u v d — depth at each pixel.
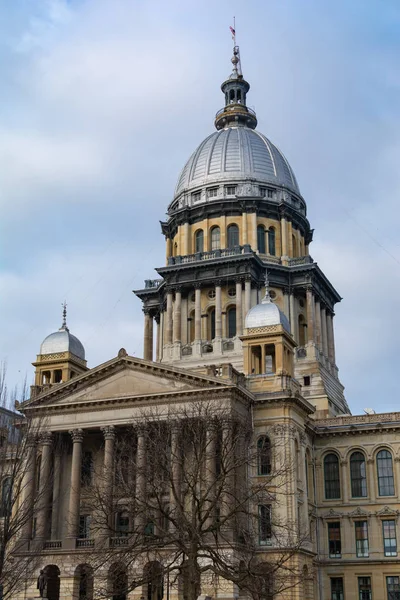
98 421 84.81
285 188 122.62
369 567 88.81
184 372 82.69
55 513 86.56
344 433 94.44
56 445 88.38
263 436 84.31
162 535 61.53
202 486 72.94
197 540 57.00
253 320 90.12
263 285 112.88
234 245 118.12
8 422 74.56
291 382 87.19
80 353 100.50
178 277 114.94
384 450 93.25
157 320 123.25
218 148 125.50
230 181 120.75
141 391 84.19
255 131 132.25
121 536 78.88
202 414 79.56
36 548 77.44
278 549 75.94
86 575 77.88
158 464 65.56
